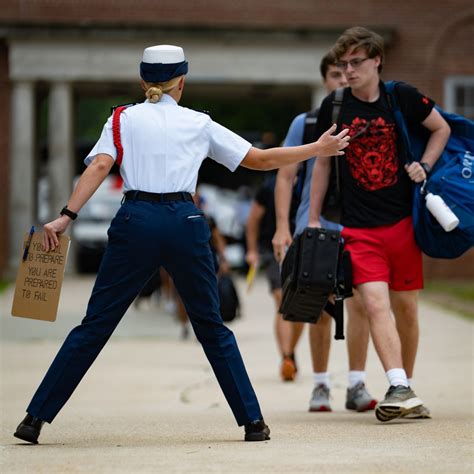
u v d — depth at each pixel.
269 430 19.12
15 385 31.75
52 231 17.88
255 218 34.19
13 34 80.00
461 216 21.42
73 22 79.69
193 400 28.31
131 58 80.75
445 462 16.27
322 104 21.98
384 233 21.64
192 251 17.80
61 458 16.77
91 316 17.92
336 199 22.11
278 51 80.62
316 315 21.80
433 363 35.44
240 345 42.53
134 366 36.72
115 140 17.92
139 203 17.77
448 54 81.62
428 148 21.83
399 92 21.67
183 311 45.31
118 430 20.84
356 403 24.50
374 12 81.75
